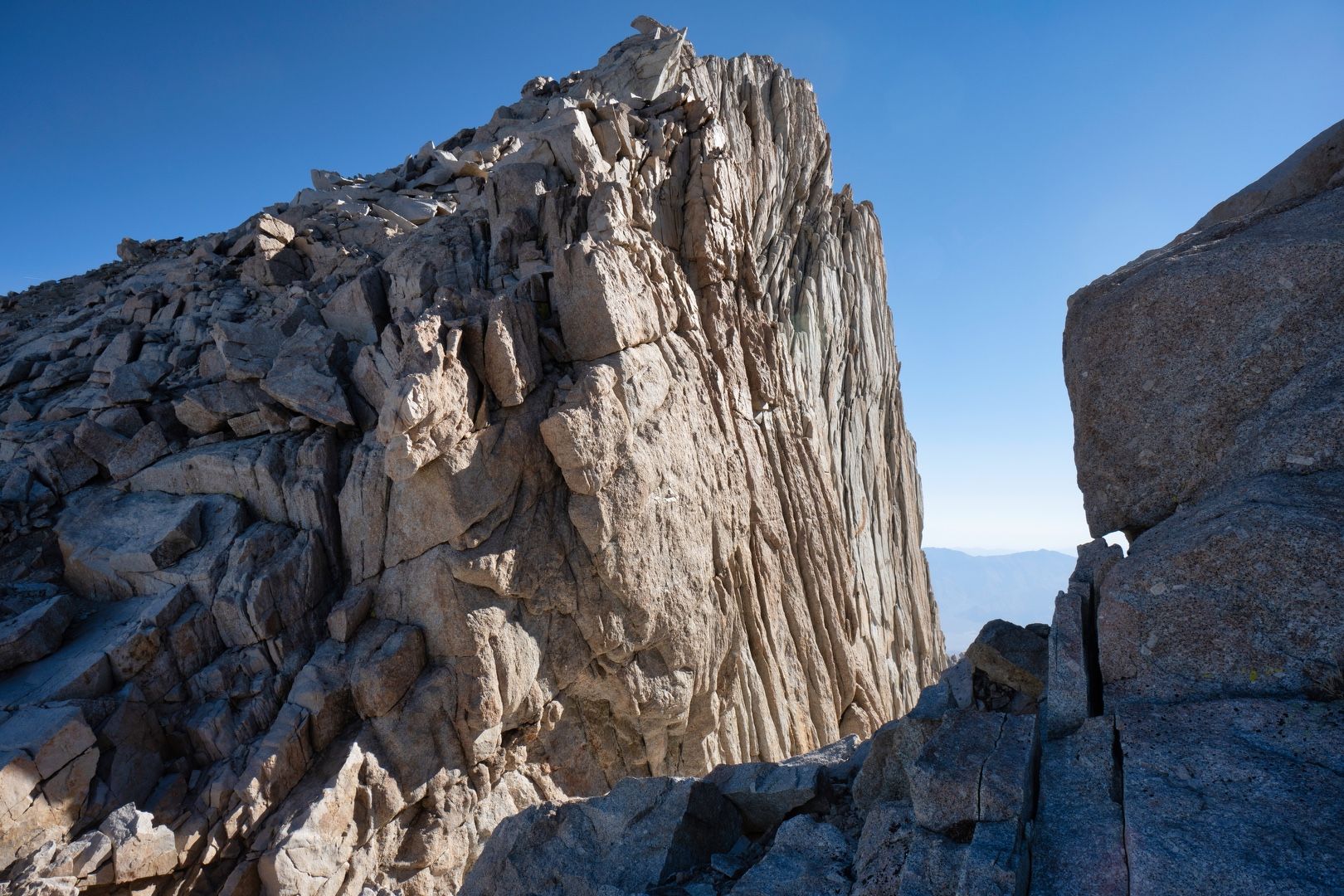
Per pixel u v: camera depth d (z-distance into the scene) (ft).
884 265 161.38
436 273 68.80
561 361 67.26
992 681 31.04
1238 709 20.16
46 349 75.92
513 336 61.72
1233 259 27.48
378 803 50.96
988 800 21.90
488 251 74.74
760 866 30.58
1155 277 29.07
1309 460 23.63
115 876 41.19
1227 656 21.36
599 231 75.20
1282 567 20.93
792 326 122.62
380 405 62.54
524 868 35.32
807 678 89.30
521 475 61.41
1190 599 22.12
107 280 96.32
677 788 36.47
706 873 34.09
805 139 136.87
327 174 104.22
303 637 54.65
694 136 98.32
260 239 77.15
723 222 94.68
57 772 42.24
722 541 79.20
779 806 38.06
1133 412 29.22
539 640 61.52
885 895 24.23
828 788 38.24
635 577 66.23
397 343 62.90
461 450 56.85
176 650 50.70
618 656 66.13
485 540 57.98
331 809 47.80
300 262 80.79
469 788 56.24
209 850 44.65
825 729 89.30
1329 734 18.70
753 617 82.89
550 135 80.89
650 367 71.00
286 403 60.95
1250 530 21.54
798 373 118.62
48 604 50.62
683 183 95.04
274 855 44.55
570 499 63.87
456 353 57.11
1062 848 19.66
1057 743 23.68
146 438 61.62
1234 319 27.07
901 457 158.61
